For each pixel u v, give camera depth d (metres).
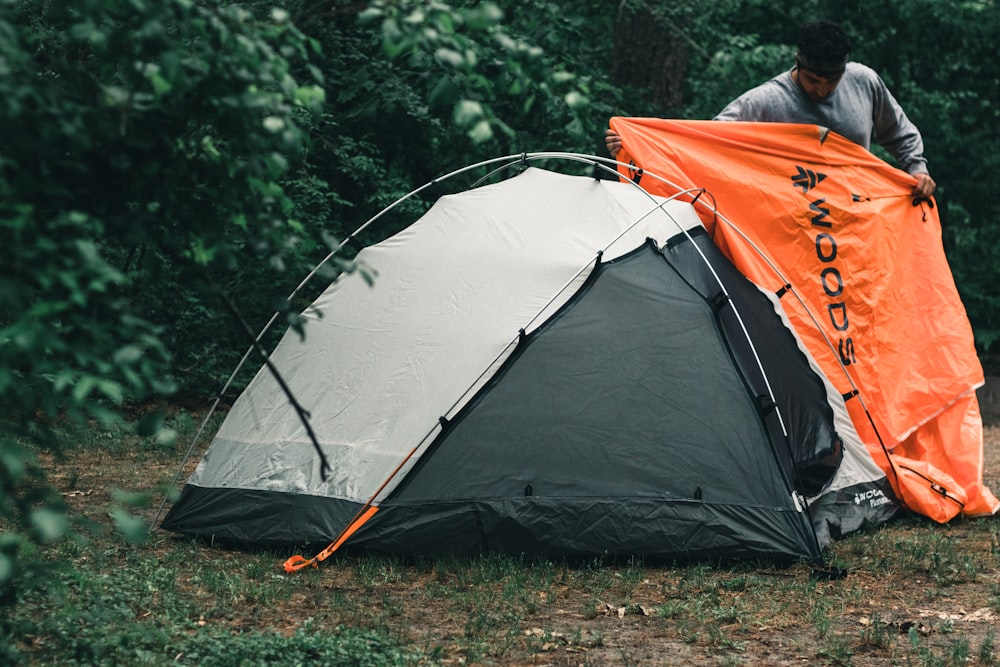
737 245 7.02
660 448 5.97
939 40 17.66
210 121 2.97
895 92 18.08
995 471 9.29
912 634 4.69
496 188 7.08
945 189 18.06
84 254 2.60
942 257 7.97
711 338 6.29
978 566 6.04
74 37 2.65
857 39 17.94
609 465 5.91
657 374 6.10
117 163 2.86
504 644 4.54
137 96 2.80
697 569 5.77
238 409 6.69
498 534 5.79
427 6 2.92
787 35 18.28
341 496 5.94
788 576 5.77
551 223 6.59
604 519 5.83
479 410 5.94
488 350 6.05
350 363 6.42
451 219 6.85
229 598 5.13
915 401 7.64
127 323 2.72
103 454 9.13
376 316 6.54
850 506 6.86
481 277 6.39
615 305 6.21
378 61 12.06
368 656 4.20
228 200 3.02
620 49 15.20
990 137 18.06
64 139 2.81
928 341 7.79
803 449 6.60
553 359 6.04
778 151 7.56
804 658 4.49
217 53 2.80
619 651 4.55
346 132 12.83
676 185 7.09
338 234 12.03
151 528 6.52
